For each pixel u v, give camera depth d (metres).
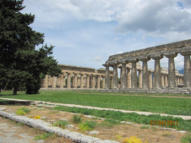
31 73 22.77
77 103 23.80
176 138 7.47
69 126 9.50
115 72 61.22
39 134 8.62
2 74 19.73
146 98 31.00
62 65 75.88
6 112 13.84
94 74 88.38
